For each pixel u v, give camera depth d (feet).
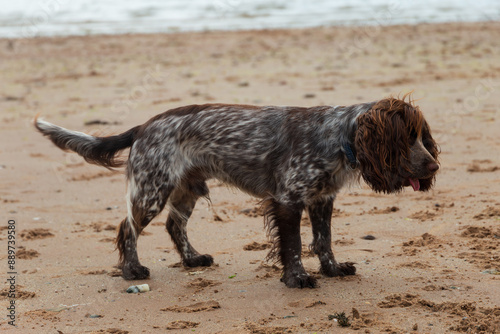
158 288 19.85
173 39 85.20
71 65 71.05
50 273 21.44
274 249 19.72
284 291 19.01
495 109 43.83
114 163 22.06
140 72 64.69
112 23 102.53
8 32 95.76
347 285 19.22
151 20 104.22
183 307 18.03
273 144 19.81
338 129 18.94
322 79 57.00
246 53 73.61
